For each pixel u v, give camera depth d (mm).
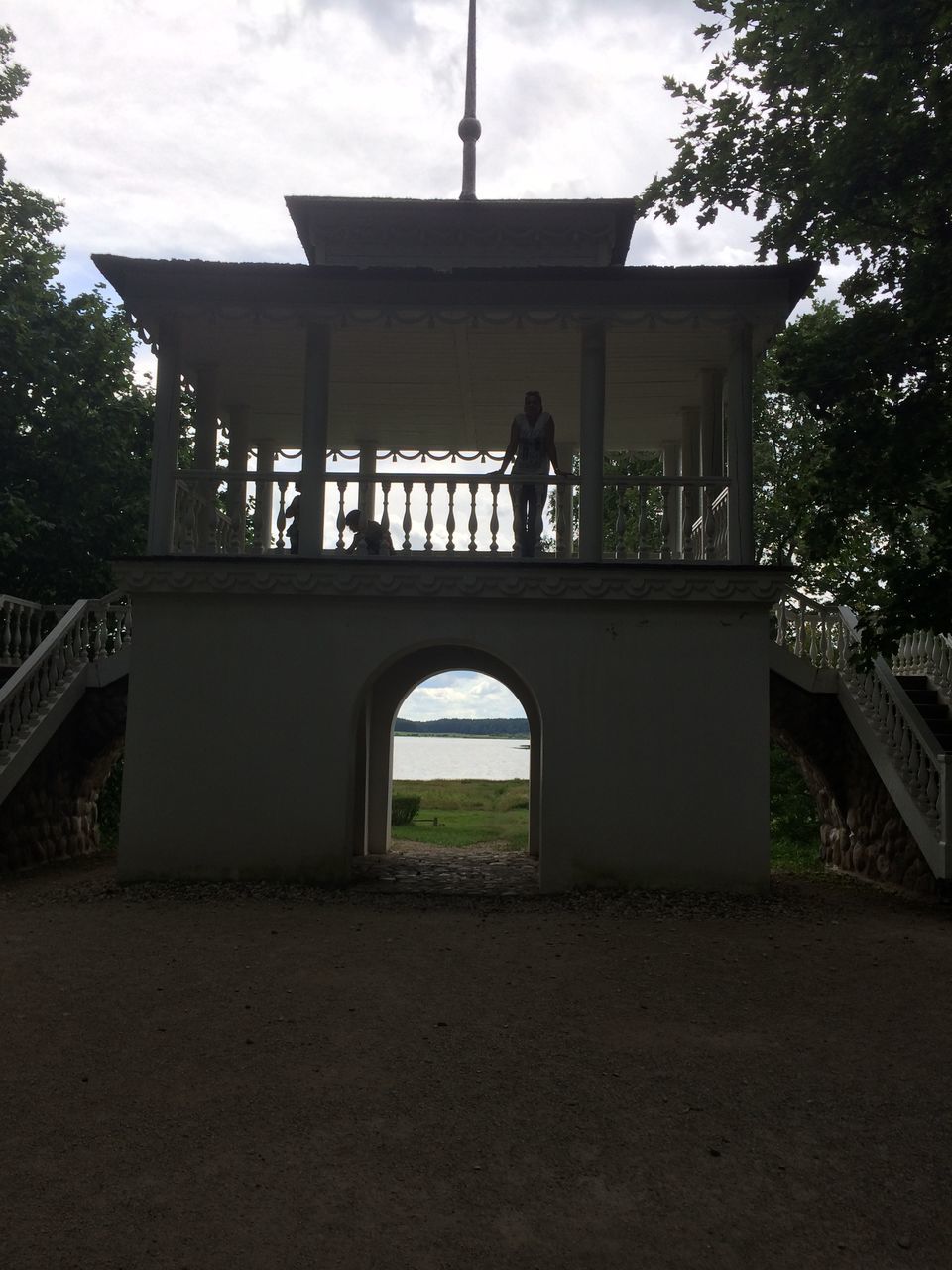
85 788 13688
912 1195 3854
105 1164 3980
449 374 12695
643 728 9938
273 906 9055
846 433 10336
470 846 15328
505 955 7395
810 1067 5219
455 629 10047
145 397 19984
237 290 10219
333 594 10023
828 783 12992
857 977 6992
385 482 10625
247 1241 3416
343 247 12742
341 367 12492
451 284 10148
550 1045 5480
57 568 18406
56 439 18000
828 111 10750
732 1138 4336
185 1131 4301
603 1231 3541
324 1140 4238
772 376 19875
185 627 10109
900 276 10773
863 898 10539
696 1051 5430
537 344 11664
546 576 9953
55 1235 3426
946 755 10289
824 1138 4352
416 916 8773
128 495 19188
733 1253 3412
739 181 11305
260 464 15555
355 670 10039
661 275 9938
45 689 12492
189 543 10898
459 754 108250
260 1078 4934
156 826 9953
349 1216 3600
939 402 10156
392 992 6406
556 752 9930
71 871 11875
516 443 10961
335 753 9984
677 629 10023
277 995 6297
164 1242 3398
